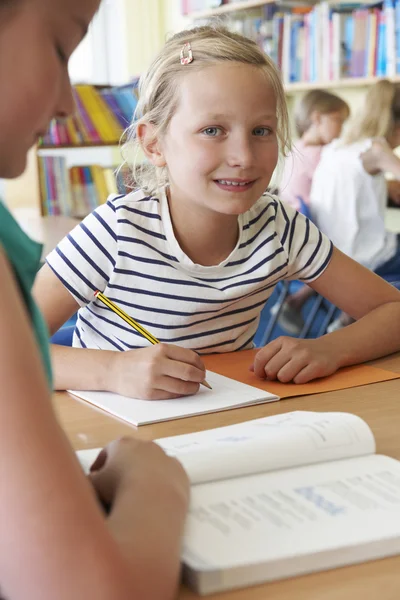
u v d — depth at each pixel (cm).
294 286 323
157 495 57
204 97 124
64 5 52
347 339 125
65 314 133
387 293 145
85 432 92
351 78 398
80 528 44
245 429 80
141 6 528
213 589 54
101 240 133
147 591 46
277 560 55
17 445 43
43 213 363
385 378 114
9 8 50
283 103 135
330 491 66
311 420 79
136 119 145
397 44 374
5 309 45
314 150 379
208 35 130
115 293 136
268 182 130
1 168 54
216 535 59
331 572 57
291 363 113
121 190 161
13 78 50
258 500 65
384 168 338
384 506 63
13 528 43
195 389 106
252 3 433
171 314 136
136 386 105
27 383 44
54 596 43
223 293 137
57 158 363
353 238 343
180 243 137
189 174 128
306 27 414
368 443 75
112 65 546
